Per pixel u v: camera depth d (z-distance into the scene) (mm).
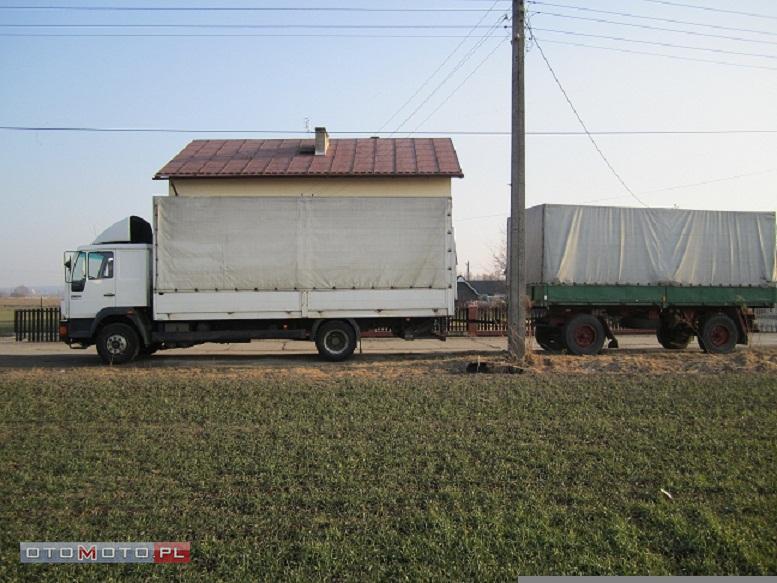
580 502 6078
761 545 5109
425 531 5402
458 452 7637
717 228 18266
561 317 17625
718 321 18344
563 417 9508
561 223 17266
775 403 10461
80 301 16094
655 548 5121
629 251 17641
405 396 11055
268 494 6285
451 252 16453
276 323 16484
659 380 12547
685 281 17953
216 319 16094
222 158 25188
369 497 6176
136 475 6953
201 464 7266
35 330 24312
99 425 9273
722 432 8562
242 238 16078
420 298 16344
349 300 16234
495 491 6348
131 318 16062
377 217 16312
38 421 9578
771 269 18562
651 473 6863
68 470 7129
